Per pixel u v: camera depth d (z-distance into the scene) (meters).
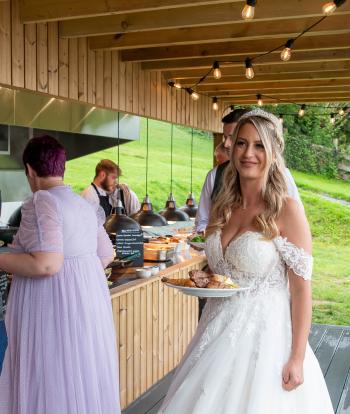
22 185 5.82
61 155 2.92
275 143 2.31
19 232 2.76
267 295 2.29
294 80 6.38
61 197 2.82
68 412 2.73
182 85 6.43
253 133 2.28
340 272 11.91
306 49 4.75
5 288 3.38
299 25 4.12
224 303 2.34
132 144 12.19
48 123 5.18
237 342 2.26
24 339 2.72
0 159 5.53
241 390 2.22
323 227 12.72
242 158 2.30
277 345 2.24
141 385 4.50
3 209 5.64
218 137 8.06
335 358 5.66
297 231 2.25
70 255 2.79
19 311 2.75
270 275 2.29
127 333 4.23
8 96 4.70
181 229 7.25
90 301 2.85
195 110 6.99
